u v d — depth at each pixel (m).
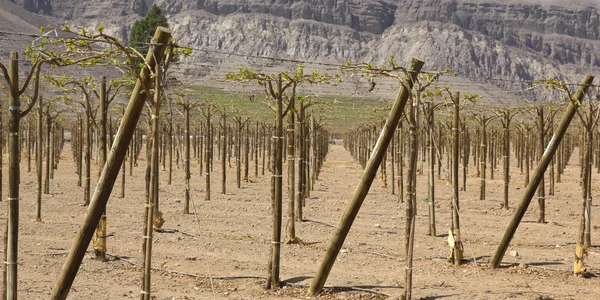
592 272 14.70
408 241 11.55
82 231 9.31
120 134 9.31
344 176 44.28
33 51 9.07
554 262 15.79
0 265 14.08
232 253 16.06
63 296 9.44
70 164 47.38
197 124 50.84
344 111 51.12
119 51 9.23
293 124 17.11
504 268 15.05
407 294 11.41
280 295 12.59
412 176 11.45
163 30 9.40
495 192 32.62
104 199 9.32
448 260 15.48
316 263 15.24
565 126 14.29
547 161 14.49
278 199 12.92
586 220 17.67
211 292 12.68
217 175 41.16
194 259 15.30
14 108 9.16
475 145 54.44
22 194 27.17
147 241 10.26
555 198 30.06
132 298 12.09
